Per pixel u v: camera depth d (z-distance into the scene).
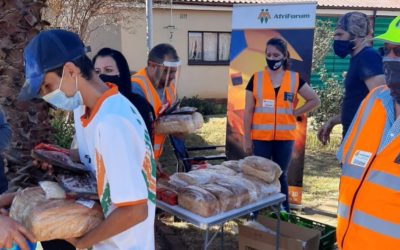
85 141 1.44
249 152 4.00
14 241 1.32
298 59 4.19
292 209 4.44
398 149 1.55
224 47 11.69
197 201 2.24
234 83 4.91
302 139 4.33
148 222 1.43
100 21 9.74
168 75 2.90
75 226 1.36
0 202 1.61
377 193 1.59
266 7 4.42
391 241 1.56
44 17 7.41
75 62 1.25
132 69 10.65
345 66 11.75
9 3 2.71
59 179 1.48
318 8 12.23
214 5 11.13
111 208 1.31
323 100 7.29
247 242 2.91
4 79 2.80
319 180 5.42
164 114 2.88
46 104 2.98
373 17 12.83
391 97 1.62
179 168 3.84
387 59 1.61
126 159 1.25
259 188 2.54
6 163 2.85
